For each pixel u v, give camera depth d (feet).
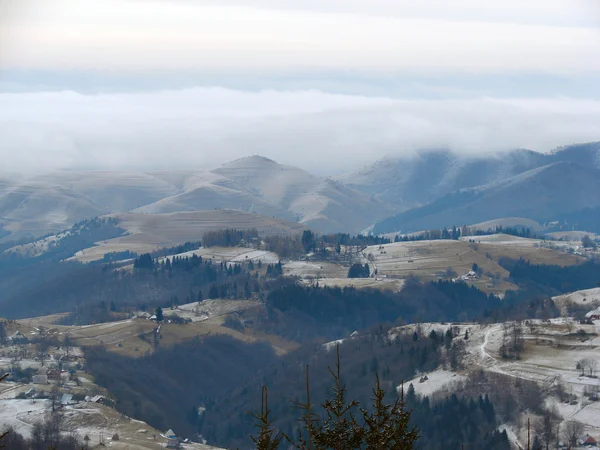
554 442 604.90
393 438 163.12
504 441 615.57
